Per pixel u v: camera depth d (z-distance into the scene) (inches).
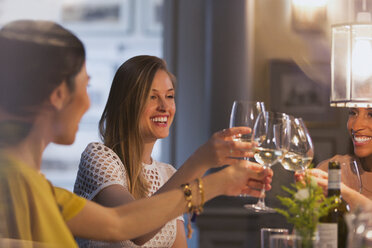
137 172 87.2
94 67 297.6
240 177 65.2
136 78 88.3
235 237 192.1
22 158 52.2
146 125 89.2
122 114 88.3
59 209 58.6
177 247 91.5
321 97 213.2
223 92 203.5
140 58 90.4
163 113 89.8
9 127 51.8
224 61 203.9
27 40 51.5
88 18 298.7
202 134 219.5
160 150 222.4
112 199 79.6
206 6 211.2
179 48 222.8
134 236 62.6
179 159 220.4
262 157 68.7
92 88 295.4
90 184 82.4
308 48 215.2
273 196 155.5
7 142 51.8
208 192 64.6
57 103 53.3
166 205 63.5
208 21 207.8
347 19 214.1
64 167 297.0
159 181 93.7
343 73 92.7
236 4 205.0
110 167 83.0
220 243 192.4
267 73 214.1
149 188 90.3
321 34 215.3
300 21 215.2
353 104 91.7
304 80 213.5
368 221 49.3
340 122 211.5
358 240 49.3
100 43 298.2
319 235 63.3
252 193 68.1
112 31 297.3
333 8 215.0
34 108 52.2
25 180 51.2
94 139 298.2
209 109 204.8
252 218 191.0
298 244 57.4
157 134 90.0
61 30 53.3
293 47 215.3
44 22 52.8
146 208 63.1
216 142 68.0
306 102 213.0
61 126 54.4
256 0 215.8
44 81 51.9
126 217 62.3
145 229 62.7
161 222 63.4
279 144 68.6
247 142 67.4
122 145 87.4
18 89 51.4
